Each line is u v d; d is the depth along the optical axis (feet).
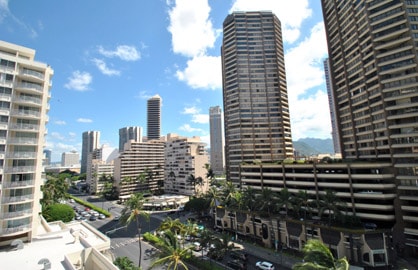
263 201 206.80
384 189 178.91
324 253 74.02
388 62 203.82
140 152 541.75
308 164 222.69
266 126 377.50
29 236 138.10
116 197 484.33
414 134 184.34
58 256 112.16
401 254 169.89
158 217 311.68
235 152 377.71
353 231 161.27
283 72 411.75
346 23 258.98
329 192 180.96
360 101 237.45
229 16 419.33
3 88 143.95
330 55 291.17
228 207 250.16
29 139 151.12
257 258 175.83
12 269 98.68
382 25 212.43
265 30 407.03
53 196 294.46
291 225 192.54
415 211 169.27
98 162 618.44
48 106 171.12
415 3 203.62
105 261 102.63
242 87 384.68
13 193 139.44
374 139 220.43
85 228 160.45
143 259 172.24
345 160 220.64
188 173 451.94
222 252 153.38
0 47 150.20
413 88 191.93
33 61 157.07
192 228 171.12
